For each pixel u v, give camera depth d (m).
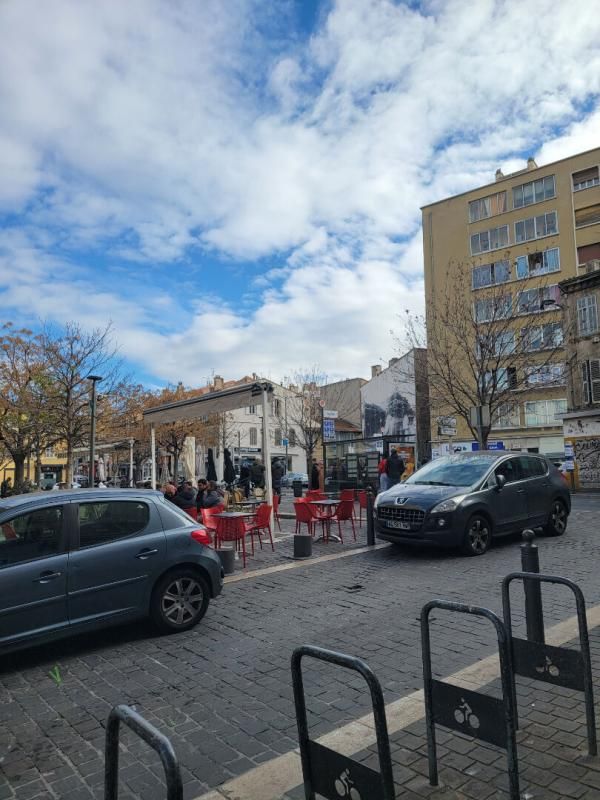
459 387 26.17
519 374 29.91
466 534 9.85
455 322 27.36
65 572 5.75
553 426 39.19
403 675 4.93
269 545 12.19
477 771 3.32
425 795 3.11
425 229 47.06
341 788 2.51
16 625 5.46
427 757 3.43
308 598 7.71
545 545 10.77
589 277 29.02
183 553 6.48
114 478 44.03
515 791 2.80
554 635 5.55
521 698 4.25
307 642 5.93
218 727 4.15
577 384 29.41
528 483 11.19
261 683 4.92
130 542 6.20
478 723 2.97
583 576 8.14
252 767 3.59
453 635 5.91
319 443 55.38
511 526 10.64
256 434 57.94
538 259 41.59
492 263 42.88
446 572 8.84
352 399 63.56
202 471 49.59
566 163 41.25
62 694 4.88
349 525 15.06
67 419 22.11
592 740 3.39
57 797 3.39
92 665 5.52
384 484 18.42
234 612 7.18
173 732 4.10
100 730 4.21
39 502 5.90
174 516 6.68
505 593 3.74
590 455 28.19
